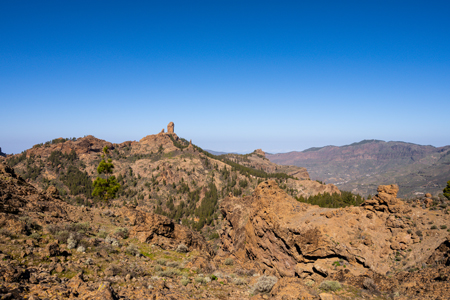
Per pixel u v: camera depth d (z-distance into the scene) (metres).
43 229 24.12
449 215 33.06
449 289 19.55
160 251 31.44
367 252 33.12
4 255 16.95
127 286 18.17
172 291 19.45
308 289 21.56
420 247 30.67
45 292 13.97
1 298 12.05
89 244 24.38
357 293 22.44
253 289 23.16
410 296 20.77
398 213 36.22
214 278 25.38
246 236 58.00
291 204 48.22
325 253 35.84
